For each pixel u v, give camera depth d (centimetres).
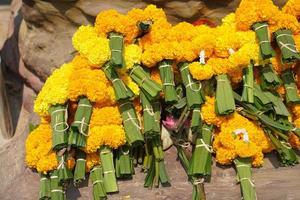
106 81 216
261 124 214
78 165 212
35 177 221
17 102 266
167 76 215
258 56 215
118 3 227
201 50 215
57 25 237
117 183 213
